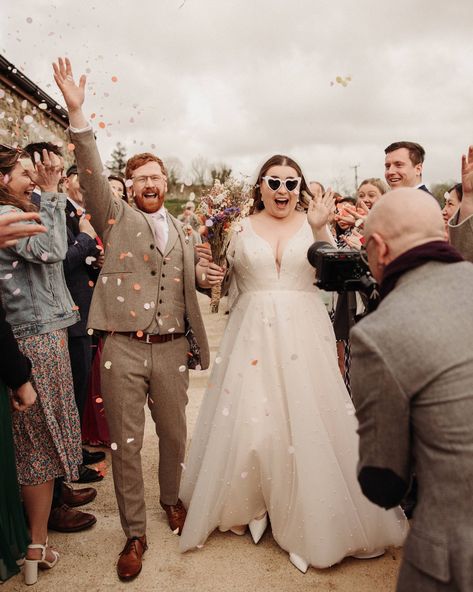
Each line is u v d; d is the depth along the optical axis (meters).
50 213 2.53
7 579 2.37
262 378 2.74
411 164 3.72
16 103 7.74
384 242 1.48
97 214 2.65
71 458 2.61
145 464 3.77
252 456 2.66
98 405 4.06
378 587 2.41
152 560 2.64
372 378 1.31
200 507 2.68
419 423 1.31
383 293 1.46
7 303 2.54
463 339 1.30
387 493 1.34
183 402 2.83
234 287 3.12
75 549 2.75
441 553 1.24
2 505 2.23
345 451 2.69
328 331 2.89
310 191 3.09
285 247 2.84
